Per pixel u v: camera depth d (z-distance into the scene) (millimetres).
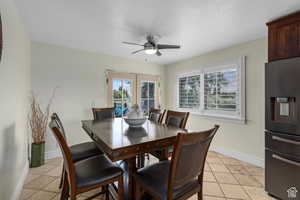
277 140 1822
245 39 2707
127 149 1240
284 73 1739
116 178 1375
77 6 1747
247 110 2840
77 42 2896
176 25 2184
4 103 1476
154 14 1901
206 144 1248
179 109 4324
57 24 2186
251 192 1969
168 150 1952
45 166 2645
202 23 2133
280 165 1803
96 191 1989
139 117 2004
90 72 3459
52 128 1152
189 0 1621
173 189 1125
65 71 3162
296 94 1642
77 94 3305
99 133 1659
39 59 2887
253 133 2754
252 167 2652
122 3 1681
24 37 2289
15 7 1754
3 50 1438
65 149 1169
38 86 2881
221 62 3242
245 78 2857
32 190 1978
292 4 1675
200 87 3719
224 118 3186
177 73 4371
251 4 1685
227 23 2131
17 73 1908
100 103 3590
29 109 2729
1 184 1403
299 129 1631
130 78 4055
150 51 2512
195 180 1354
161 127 2021
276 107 1852
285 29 1870
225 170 2549
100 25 2203
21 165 2092
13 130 1748
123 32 2434
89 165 1471
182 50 3328
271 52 2002
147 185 1249
